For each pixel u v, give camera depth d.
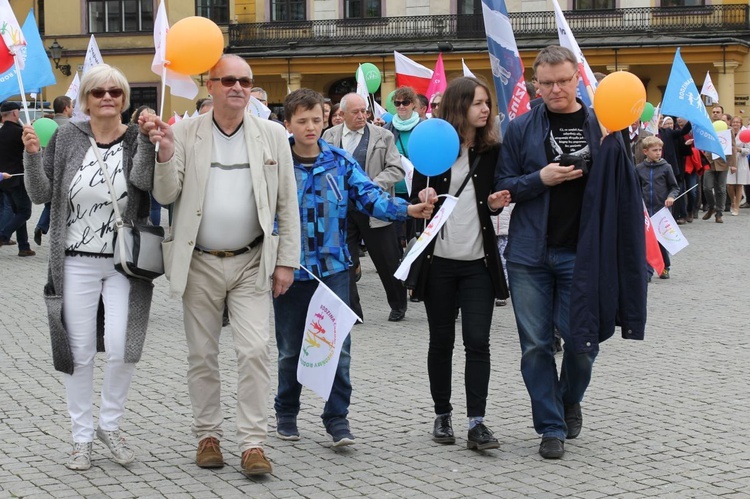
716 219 24.31
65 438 6.93
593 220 6.32
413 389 8.34
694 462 6.38
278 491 5.87
